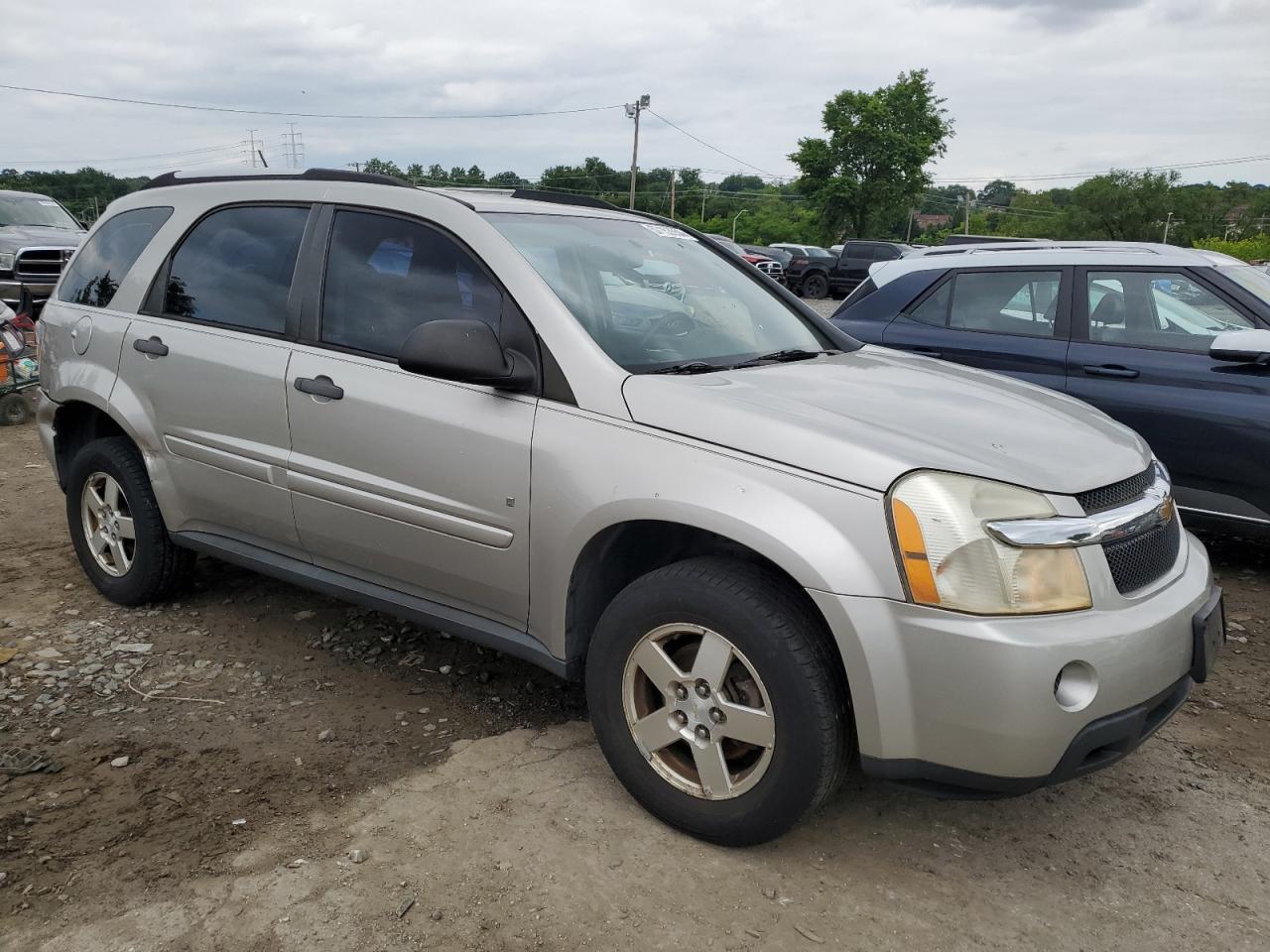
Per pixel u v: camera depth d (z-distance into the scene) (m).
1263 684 3.86
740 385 2.86
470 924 2.35
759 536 2.43
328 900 2.41
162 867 2.53
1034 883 2.59
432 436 3.05
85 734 3.21
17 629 4.04
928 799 2.97
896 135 58.97
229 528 3.81
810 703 2.41
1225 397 4.76
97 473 4.19
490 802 2.85
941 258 5.94
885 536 2.34
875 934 2.36
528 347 2.96
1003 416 2.83
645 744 2.73
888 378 3.19
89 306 4.22
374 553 3.33
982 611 2.29
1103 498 2.52
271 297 3.60
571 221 3.50
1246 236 88.56
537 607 2.94
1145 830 2.85
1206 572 2.81
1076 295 5.36
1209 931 2.42
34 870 2.51
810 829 2.79
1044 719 2.26
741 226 88.31
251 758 3.09
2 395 8.38
